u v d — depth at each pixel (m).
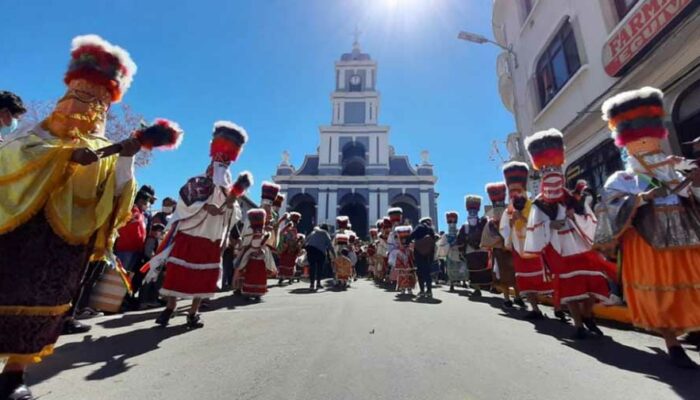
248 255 6.86
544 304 6.30
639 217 2.77
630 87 7.26
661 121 2.89
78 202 2.02
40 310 1.78
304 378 2.30
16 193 1.79
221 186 4.06
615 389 2.16
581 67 8.86
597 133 8.55
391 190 41.34
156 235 6.48
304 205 43.44
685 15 5.87
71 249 1.94
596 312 5.00
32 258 1.80
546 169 4.07
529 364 2.64
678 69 6.22
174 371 2.43
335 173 42.06
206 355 2.82
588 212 3.80
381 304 6.16
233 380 2.26
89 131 2.18
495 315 5.02
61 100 2.16
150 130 2.25
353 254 15.98
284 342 3.26
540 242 3.92
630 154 2.96
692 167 2.73
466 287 10.84
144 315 4.86
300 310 5.33
